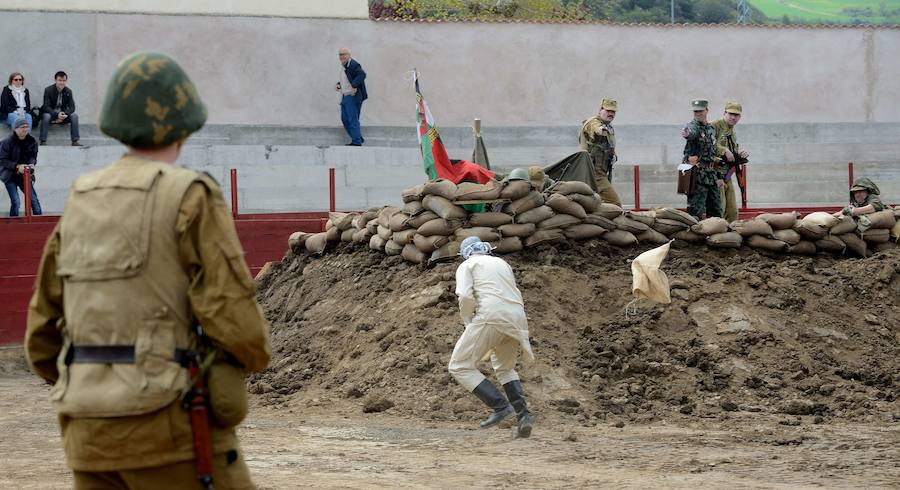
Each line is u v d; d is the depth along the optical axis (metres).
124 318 5.39
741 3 67.00
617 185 45.75
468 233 22.52
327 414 18.89
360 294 23.84
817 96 47.97
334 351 22.06
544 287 21.61
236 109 43.56
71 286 5.52
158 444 5.33
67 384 5.46
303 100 44.22
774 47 47.72
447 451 15.08
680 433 16.84
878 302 22.70
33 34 41.97
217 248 5.44
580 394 18.91
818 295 22.58
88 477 5.50
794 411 18.58
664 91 46.94
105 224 5.47
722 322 21.20
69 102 40.78
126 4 42.84
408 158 43.94
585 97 46.38
